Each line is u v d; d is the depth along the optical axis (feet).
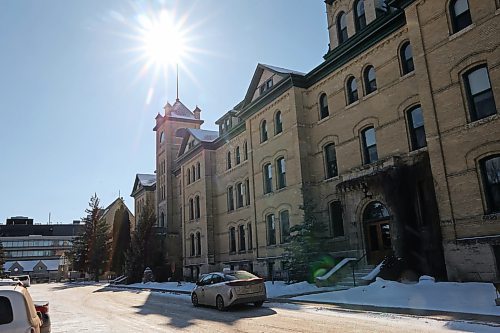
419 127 65.10
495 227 50.31
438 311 39.27
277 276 88.43
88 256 217.36
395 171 63.98
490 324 31.50
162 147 185.26
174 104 190.08
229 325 38.63
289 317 41.50
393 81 69.41
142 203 215.92
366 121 74.23
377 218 70.69
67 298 89.86
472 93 54.60
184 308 56.18
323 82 85.35
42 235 434.30
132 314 52.60
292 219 86.94
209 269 123.65
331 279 68.64
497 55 51.39
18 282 29.22
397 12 67.10
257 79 103.65
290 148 88.94
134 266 147.54
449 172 55.57
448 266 54.49
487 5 52.95
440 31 58.08
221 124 130.41
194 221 136.98
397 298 48.42
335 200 80.28
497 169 51.49
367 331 31.86
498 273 49.37
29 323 20.53
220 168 128.88
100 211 225.56
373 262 71.20
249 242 110.22
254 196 101.50
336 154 80.69
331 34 87.10
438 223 57.26
